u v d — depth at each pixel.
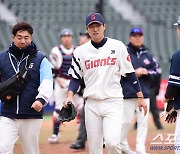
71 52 30.89
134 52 25.12
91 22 17.77
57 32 65.44
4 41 61.88
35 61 16.83
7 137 16.41
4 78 16.95
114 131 17.52
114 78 18.08
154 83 25.45
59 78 30.75
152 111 36.72
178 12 72.12
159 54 61.31
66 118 17.81
